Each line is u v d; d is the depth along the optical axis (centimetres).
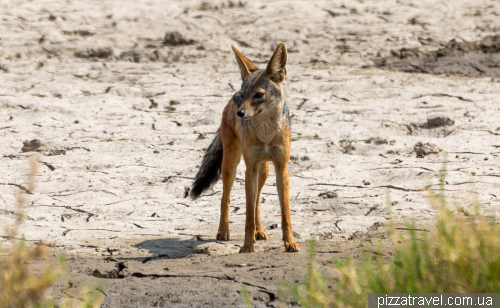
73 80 2886
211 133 2145
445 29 3956
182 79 2969
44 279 705
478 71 3080
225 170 1225
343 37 3803
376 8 4347
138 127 2222
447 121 2164
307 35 3838
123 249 1133
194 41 3669
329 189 1554
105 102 2547
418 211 1322
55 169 1748
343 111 2392
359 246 1070
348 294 684
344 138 2064
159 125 2248
